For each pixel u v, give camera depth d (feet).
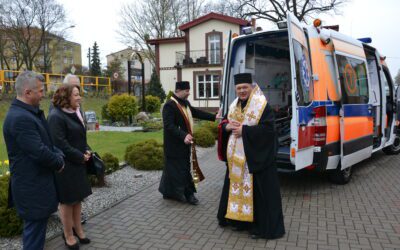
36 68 126.11
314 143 17.79
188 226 14.78
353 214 15.81
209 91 88.79
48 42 123.03
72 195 11.94
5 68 131.13
